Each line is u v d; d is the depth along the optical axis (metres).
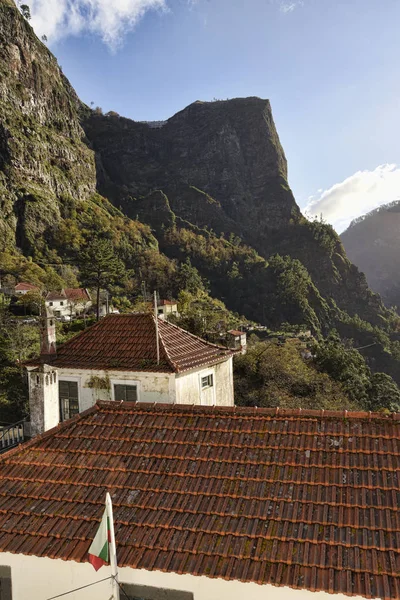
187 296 65.88
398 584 5.76
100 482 8.16
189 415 9.66
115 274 64.00
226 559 6.39
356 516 6.78
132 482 8.08
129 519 7.24
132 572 6.73
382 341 115.00
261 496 7.38
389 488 7.19
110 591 6.88
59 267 98.19
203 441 8.85
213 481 7.85
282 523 6.84
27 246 103.62
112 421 9.81
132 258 118.12
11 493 8.15
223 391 16.95
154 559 6.51
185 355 15.22
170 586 6.61
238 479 7.80
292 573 6.07
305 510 7.01
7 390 33.38
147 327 16.08
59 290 77.38
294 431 8.72
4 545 7.09
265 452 8.33
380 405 40.66
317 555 6.25
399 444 8.03
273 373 32.00
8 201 106.56
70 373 15.01
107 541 6.31
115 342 15.69
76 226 118.25
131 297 92.19
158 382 13.98
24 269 87.31
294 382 32.00
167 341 15.55
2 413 30.27
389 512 6.79
